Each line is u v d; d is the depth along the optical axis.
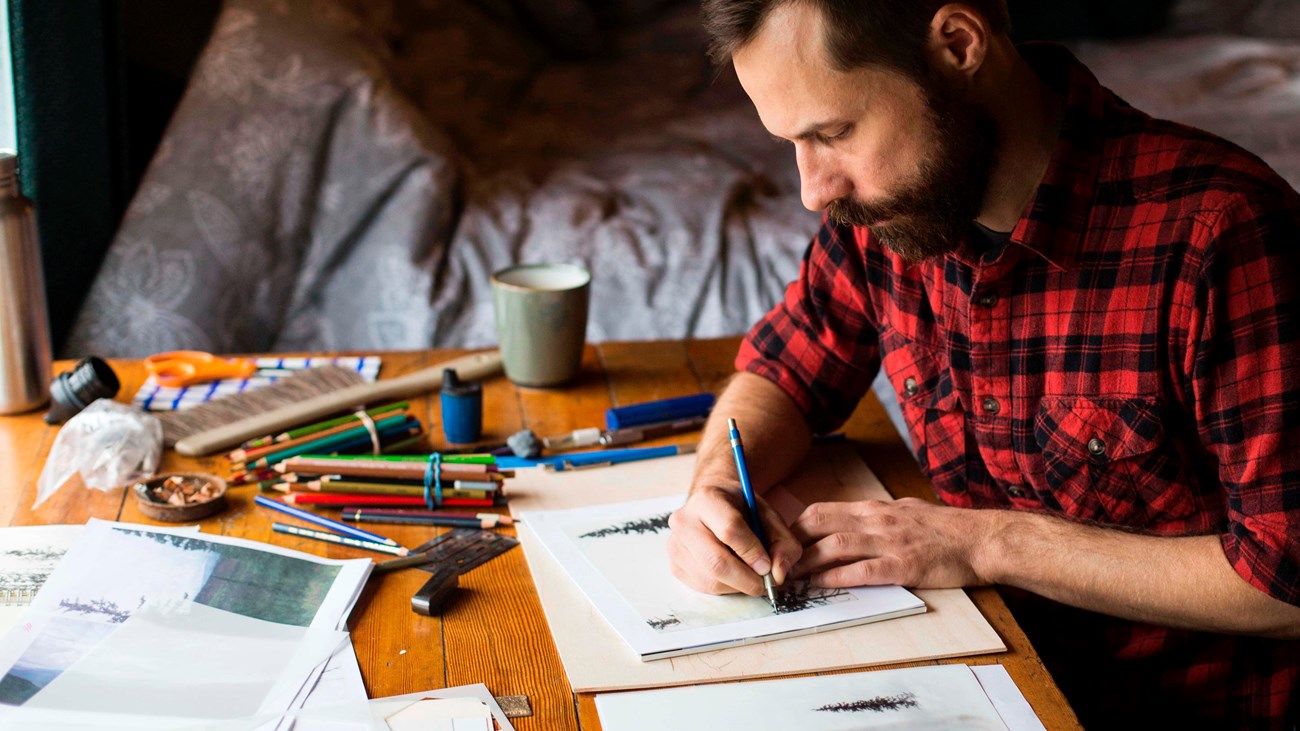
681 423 1.29
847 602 0.93
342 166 2.36
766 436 1.17
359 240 2.36
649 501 1.11
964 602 0.95
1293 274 0.94
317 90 2.36
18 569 0.93
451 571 0.96
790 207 2.55
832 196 0.94
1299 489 0.91
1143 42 3.41
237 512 1.06
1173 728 1.14
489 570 0.98
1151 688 1.13
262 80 2.32
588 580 0.96
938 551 0.98
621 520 1.07
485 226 2.41
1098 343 1.04
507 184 2.53
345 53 2.43
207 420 1.24
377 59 2.52
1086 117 1.02
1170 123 1.03
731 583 0.93
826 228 1.27
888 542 0.98
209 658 0.82
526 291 1.33
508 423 1.29
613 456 1.20
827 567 0.98
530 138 2.81
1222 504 1.07
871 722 0.79
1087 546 0.97
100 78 2.00
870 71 0.87
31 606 0.87
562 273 1.46
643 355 1.52
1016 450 1.12
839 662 0.86
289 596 0.91
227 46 2.33
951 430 1.18
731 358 1.52
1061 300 1.05
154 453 1.14
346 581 0.94
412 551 1.00
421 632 0.88
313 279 2.32
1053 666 1.16
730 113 3.04
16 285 1.20
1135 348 1.03
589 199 2.50
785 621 0.90
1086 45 3.36
